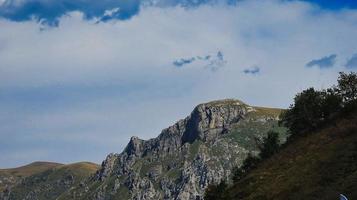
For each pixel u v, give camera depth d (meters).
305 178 40.41
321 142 48.97
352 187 31.92
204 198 57.91
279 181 44.72
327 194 33.38
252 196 45.25
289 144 61.75
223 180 58.94
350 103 56.53
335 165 38.72
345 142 43.25
